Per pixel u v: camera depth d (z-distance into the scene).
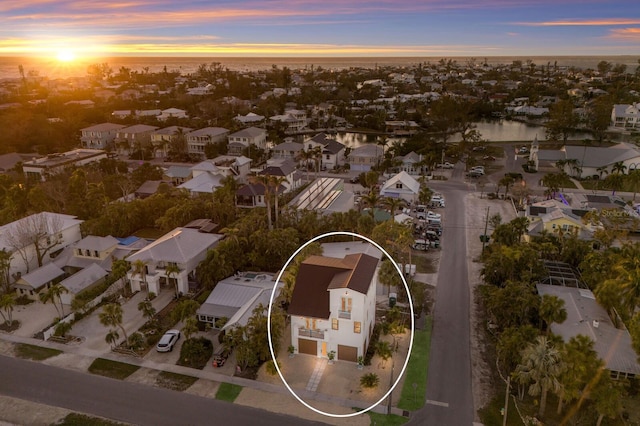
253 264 57.69
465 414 35.25
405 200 81.94
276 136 143.25
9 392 38.12
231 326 42.22
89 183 87.31
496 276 51.16
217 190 78.62
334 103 199.88
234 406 36.12
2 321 48.78
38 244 61.06
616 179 86.94
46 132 133.62
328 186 88.75
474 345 43.66
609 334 41.59
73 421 34.88
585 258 52.09
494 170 108.69
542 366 32.31
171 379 39.47
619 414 34.59
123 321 48.50
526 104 193.50
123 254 60.25
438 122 151.75
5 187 81.88
